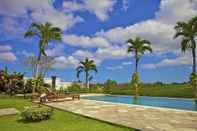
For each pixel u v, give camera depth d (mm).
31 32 33406
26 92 37406
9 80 37188
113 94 39781
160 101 24812
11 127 9656
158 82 45938
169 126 8820
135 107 15922
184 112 12766
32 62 33625
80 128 9180
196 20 29703
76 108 15883
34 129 9172
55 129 9094
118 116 11703
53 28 34094
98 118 11125
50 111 11445
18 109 15617
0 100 24141
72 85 52219
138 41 38719
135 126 8930
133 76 36094
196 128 8430
